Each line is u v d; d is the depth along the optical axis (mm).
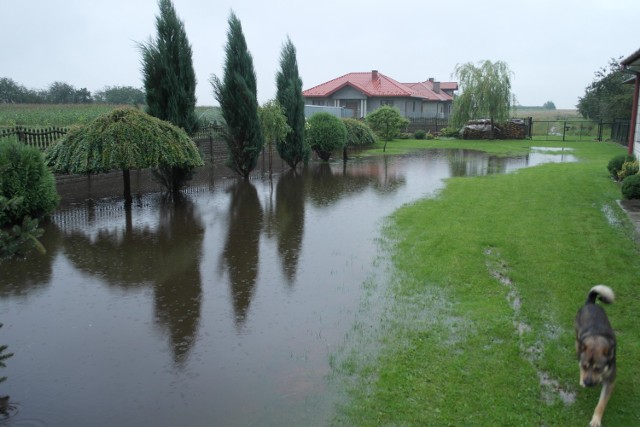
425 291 5801
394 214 10023
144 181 14602
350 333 4785
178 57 12500
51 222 9516
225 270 6762
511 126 33781
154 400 3746
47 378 4062
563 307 5188
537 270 6312
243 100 14719
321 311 5332
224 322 5105
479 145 28797
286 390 3846
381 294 5762
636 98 15742
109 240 8281
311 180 15328
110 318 5238
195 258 7309
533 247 7293
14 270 6773
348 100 41688
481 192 12352
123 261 7176
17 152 8992
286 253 7488
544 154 23125
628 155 14070
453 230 8461
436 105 47969
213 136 18656
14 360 4355
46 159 10484
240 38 14602
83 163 10117
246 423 3459
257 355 4402
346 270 6648
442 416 3451
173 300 5723
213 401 3723
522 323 4906
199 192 13102
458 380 3895
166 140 10953
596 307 4035
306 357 4352
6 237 3332
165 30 12273
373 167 18672
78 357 4406
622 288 5637
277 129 15719
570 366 4059
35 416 3561
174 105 12453
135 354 4453
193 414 3570
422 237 8109
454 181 14469
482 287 5859
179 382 3986
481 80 32344
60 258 7305
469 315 5090
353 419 3459
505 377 3920
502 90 32125
